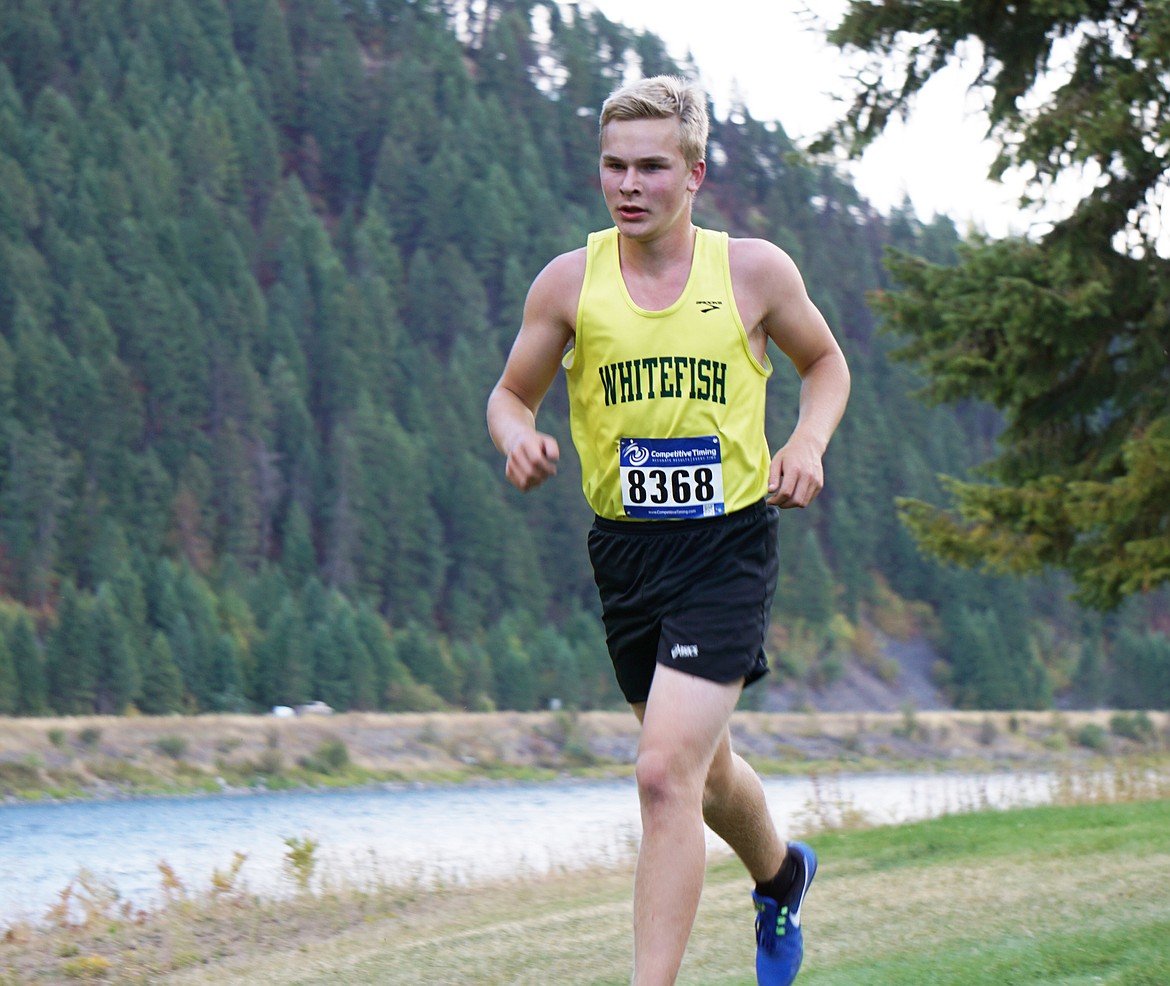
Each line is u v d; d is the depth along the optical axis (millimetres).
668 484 6621
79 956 14852
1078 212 27469
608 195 6570
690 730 6270
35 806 94625
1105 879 12664
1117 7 26828
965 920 11312
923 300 28844
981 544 29312
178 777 133750
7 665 173375
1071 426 30328
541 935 12992
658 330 6609
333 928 16344
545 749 174750
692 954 11047
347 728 162375
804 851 7562
